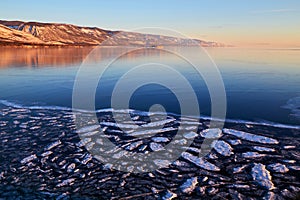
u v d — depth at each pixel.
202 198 4.36
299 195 4.38
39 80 17.59
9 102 10.99
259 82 16.50
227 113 9.23
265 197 4.35
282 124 7.93
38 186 4.67
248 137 6.81
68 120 8.34
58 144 6.43
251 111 9.52
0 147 6.21
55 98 11.88
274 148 6.13
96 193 4.50
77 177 4.98
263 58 38.75
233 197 4.37
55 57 38.81
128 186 4.71
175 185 4.73
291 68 24.78
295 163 5.40
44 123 8.00
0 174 5.03
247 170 5.18
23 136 6.92
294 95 12.52
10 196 4.36
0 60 33.41
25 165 5.39
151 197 4.40
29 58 36.91
